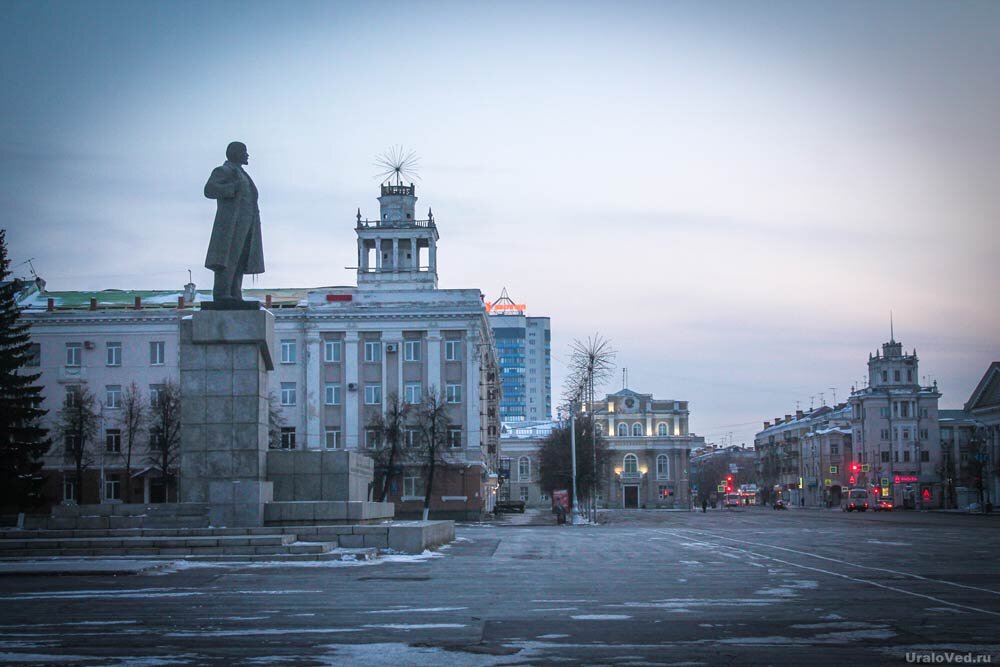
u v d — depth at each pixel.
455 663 11.81
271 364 31.23
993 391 119.56
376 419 80.31
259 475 29.78
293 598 18.17
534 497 167.75
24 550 26.47
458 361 84.62
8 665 11.63
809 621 15.39
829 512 131.50
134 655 12.28
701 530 58.69
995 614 16.25
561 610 16.64
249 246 30.94
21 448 64.94
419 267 99.50
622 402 170.12
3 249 65.69
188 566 24.64
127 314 83.56
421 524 32.38
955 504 145.25
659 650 12.75
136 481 82.38
